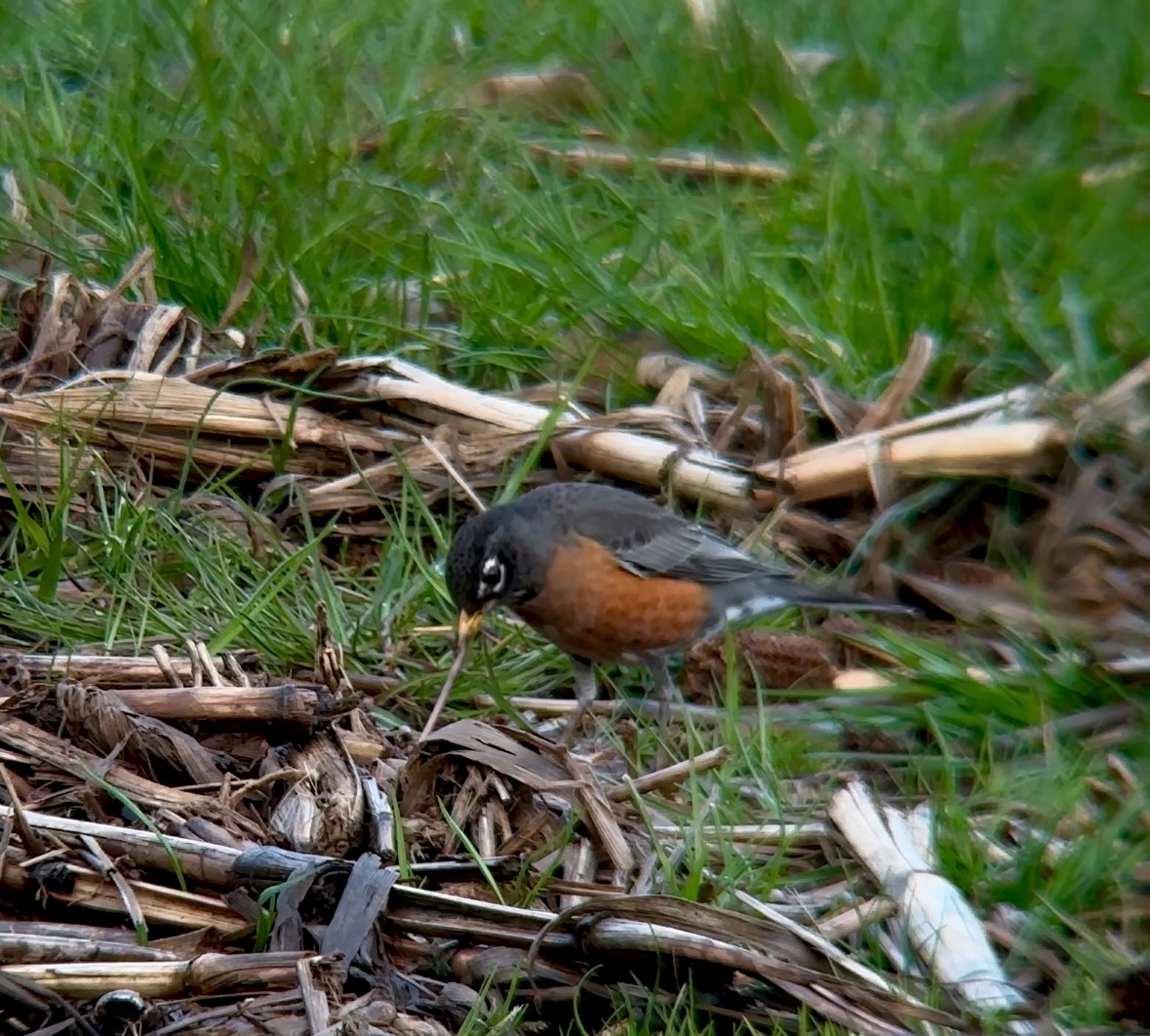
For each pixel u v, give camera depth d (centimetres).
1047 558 1113
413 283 1296
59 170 1338
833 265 1316
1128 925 841
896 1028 735
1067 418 1148
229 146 1337
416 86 1511
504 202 1384
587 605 1003
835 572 1130
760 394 1223
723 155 1523
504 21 1661
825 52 1661
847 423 1200
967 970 782
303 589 1036
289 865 761
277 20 1516
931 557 1147
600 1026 766
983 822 911
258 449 1128
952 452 1130
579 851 855
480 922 768
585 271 1285
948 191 1386
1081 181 1488
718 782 923
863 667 1061
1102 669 1004
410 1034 714
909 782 961
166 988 717
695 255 1334
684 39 1620
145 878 771
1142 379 1180
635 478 1154
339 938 745
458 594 998
